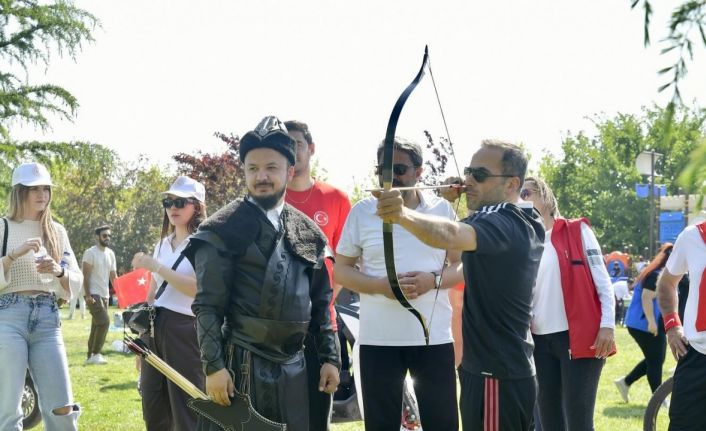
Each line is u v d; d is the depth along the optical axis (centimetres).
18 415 492
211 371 347
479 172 362
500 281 338
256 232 359
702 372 445
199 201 529
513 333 345
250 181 368
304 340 415
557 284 504
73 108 2400
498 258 334
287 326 361
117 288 633
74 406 509
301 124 508
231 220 359
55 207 4097
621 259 2636
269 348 359
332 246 517
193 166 2453
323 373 393
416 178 468
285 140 372
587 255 503
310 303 381
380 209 301
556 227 512
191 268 503
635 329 784
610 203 3938
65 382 505
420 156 467
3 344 489
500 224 335
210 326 350
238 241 354
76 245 4062
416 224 307
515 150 364
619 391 910
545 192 521
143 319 500
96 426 741
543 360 514
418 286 441
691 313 452
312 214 509
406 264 457
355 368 549
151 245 4088
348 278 458
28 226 518
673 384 459
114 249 4031
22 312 498
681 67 147
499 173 361
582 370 498
